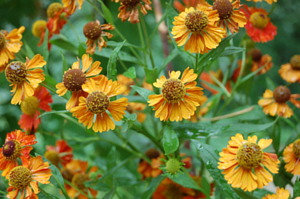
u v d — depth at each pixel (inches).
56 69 36.8
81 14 37.8
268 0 27.9
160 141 28.7
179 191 30.1
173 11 27.1
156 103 24.6
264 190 25.8
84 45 28.4
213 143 31.8
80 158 36.4
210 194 30.2
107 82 24.8
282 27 63.6
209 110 33.4
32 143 25.9
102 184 30.5
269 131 30.1
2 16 38.7
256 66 33.8
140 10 27.4
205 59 26.2
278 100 30.3
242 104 34.5
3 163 25.7
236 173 23.7
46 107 29.5
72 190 31.4
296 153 26.1
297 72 32.2
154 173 30.1
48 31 30.9
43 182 24.9
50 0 39.4
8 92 36.3
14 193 24.9
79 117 24.6
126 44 27.9
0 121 36.2
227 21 25.8
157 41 40.3
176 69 35.0
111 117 26.3
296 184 24.0
